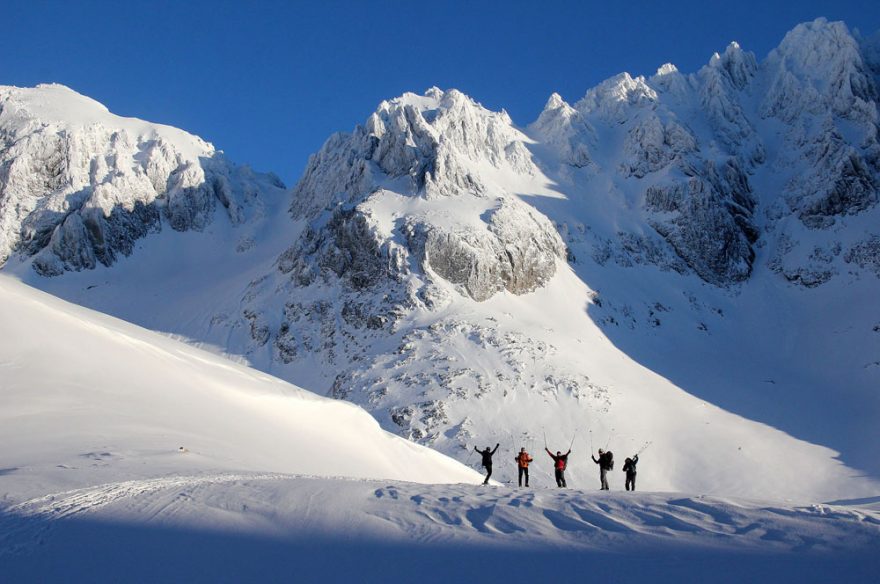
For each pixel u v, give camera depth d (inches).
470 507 468.4
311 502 467.2
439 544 385.7
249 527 405.4
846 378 3750.0
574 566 352.8
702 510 462.9
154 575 326.3
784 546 385.7
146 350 1245.1
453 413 2775.6
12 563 330.0
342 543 383.9
